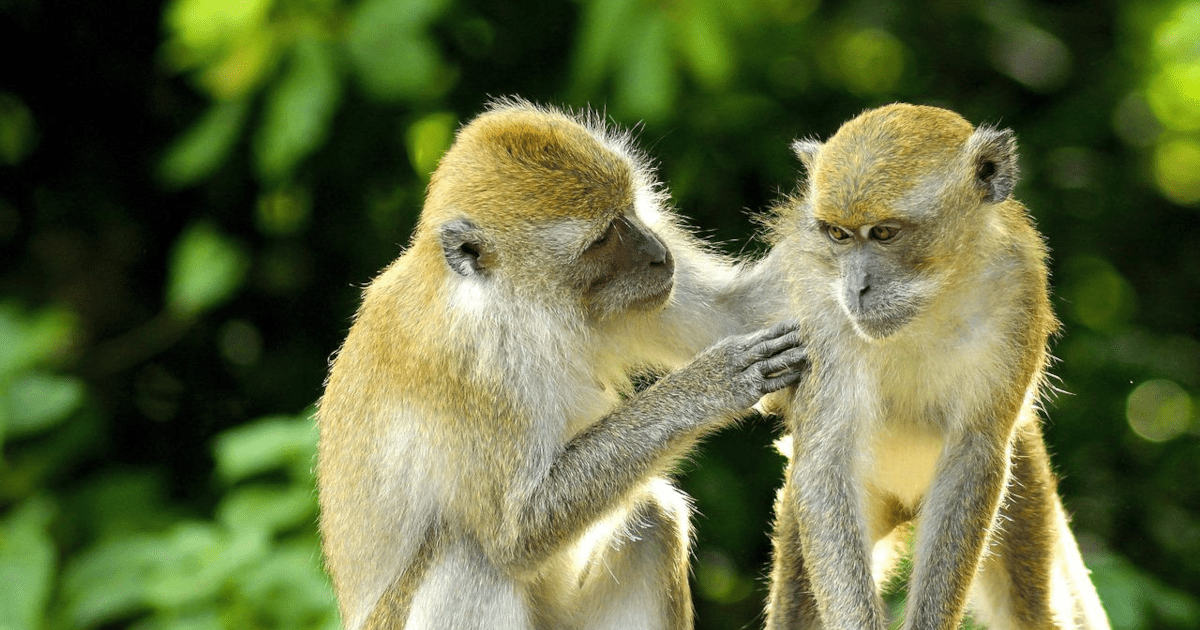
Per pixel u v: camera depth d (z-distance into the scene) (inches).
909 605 328.8
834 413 330.6
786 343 350.9
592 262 373.1
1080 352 668.7
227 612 460.4
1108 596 463.8
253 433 501.4
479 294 371.6
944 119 330.6
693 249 409.4
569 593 407.5
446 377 374.3
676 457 365.7
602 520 370.6
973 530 327.0
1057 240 678.5
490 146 377.1
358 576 402.6
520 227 369.1
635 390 423.5
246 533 475.2
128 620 539.5
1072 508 639.1
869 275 318.0
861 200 315.3
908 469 360.8
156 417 684.7
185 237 622.8
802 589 362.0
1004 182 323.0
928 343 329.7
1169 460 660.7
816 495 328.5
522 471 371.6
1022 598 367.2
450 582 385.4
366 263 674.8
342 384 409.1
